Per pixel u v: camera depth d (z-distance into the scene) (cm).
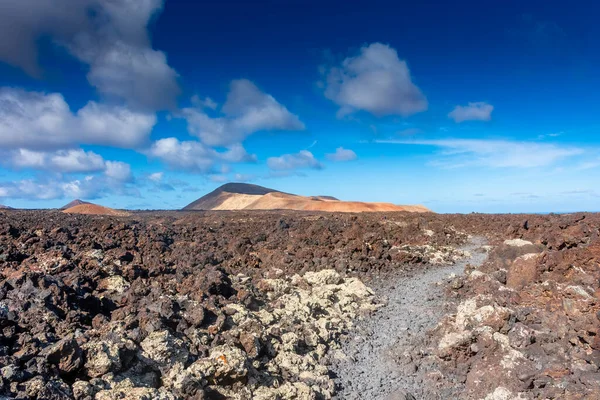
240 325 1469
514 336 1380
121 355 1110
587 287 1611
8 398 833
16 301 1376
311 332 1622
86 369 1041
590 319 1339
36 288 1467
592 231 2706
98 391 972
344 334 1780
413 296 2325
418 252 3369
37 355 1037
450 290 2327
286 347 1473
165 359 1188
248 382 1192
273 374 1302
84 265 1967
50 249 2159
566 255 2005
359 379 1396
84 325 1378
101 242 2642
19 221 3512
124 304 1662
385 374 1427
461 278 2391
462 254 3506
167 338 1242
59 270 1841
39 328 1244
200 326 1470
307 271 2605
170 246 3116
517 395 1154
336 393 1299
